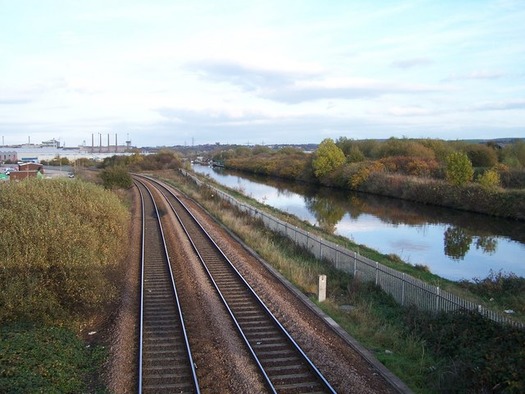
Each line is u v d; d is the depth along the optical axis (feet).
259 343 41.09
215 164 532.32
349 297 57.11
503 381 31.14
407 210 172.04
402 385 33.60
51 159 379.76
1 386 29.07
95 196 69.41
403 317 49.37
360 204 189.88
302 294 55.88
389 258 86.17
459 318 43.14
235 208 132.57
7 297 39.83
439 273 84.23
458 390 32.73
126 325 44.62
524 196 151.23
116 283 57.77
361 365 37.01
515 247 109.19
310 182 292.61
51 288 43.88
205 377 34.73
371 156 301.22
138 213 122.52
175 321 46.60
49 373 32.83
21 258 43.60
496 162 237.66
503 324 38.75
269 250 79.10
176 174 309.22
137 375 34.94
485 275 83.05
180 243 85.51
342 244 96.63
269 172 358.23
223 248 81.30
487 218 153.38
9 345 34.73
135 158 363.35
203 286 58.18
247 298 54.24
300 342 40.88
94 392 32.35
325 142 279.28
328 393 32.37
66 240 47.98
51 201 56.65
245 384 33.22
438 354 40.14
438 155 263.29
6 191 56.18
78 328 43.70
